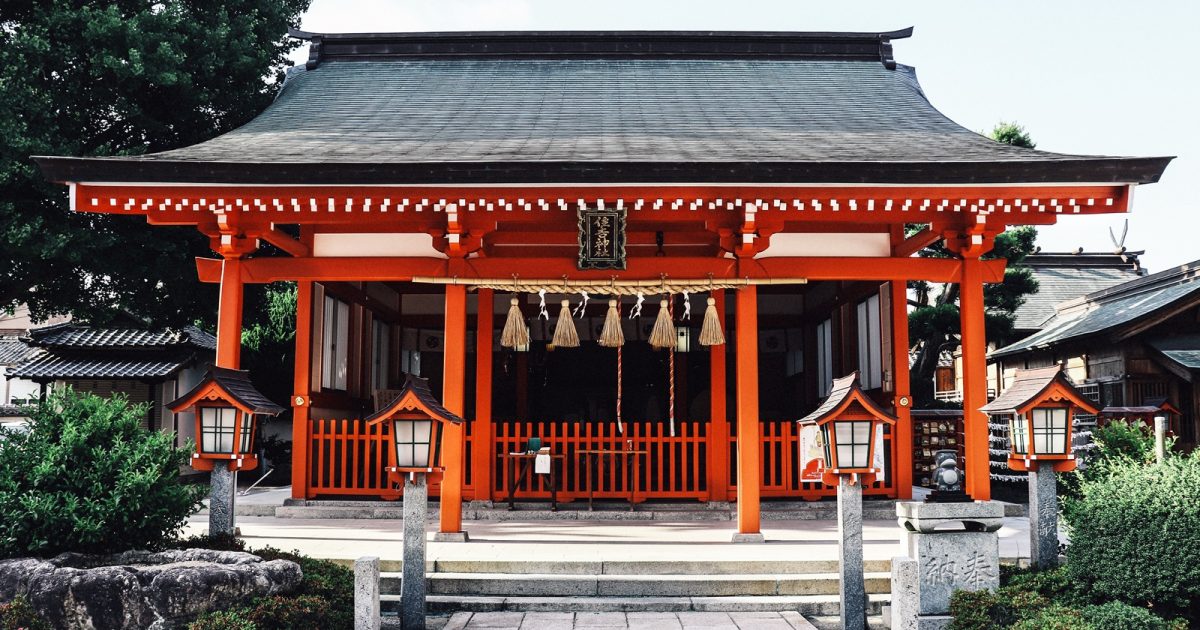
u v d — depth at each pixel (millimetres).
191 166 9078
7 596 5898
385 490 11555
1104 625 5969
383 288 15594
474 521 10961
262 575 6180
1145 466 7309
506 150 10031
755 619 7062
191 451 7477
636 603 7371
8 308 15078
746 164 9008
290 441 21078
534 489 12766
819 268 10117
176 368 18875
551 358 17750
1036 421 7336
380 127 11789
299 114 12719
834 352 14688
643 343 17750
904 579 6191
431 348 17125
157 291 15617
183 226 14609
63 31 13430
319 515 11320
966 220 10109
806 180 9102
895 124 12258
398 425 6871
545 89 14156
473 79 14719
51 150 12984
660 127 11758
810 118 12516
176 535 7098
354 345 14062
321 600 6160
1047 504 7363
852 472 6875
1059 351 21875
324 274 10211
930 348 20922
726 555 8258
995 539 6910
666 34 15891
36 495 6484
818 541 9211
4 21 14109
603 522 10836
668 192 9328
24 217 13117
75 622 5793
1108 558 6512
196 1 15148
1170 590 6191
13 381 22422
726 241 10008
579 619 7059
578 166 9023
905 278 10203
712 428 11625
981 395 10031
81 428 6898
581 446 13086
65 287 14875
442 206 9477
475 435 11656
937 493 7109
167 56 13562
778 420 17547
